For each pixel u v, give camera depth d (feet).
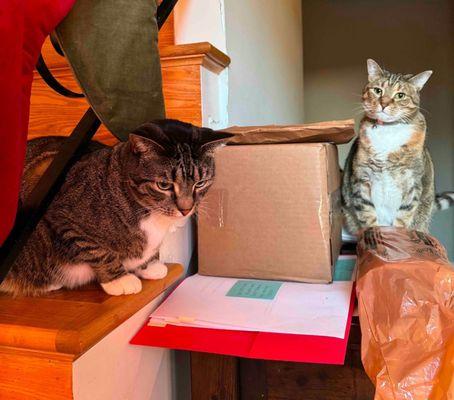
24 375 2.56
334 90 11.76
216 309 3.33
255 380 3.67
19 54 1.96
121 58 2.43
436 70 11.07
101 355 2.89
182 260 4.31
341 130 3.81
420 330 2.70
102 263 3.05
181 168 3.03
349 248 5.35
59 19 2.15
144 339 3.18
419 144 7.11
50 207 2.97
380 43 11.35
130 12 2.43
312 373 3.57
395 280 2.97
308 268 3.80
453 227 11.44
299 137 3.90
